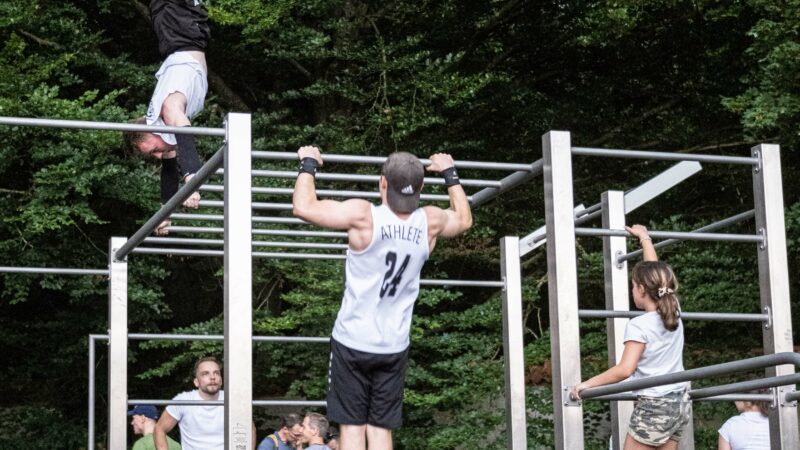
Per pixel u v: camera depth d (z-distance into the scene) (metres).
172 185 8.26
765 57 15.49
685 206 20.16
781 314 6.94
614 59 21.33
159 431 10.66
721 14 17.78
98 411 19.77
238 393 5.63
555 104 20.77
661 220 19.67
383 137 18.67
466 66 20.94
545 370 17.66
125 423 10.35
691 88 20.83
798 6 15.09
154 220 8.04
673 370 7.09
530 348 17.66
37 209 15.98
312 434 11.12
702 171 19.27
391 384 6.22
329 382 6.28
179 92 7.48
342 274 16.83
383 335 6.14
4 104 15.48
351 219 6.02
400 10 19.42
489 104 20.12
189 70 7.58
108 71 18.16
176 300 20.50
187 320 20.59
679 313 7.00
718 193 20.05
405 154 6.13
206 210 17.02
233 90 21.50
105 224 18.20
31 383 20.77
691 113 20.58
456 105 18.48
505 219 19.06
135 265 17.84
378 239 6.04
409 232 6.11
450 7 19.58
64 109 15.85
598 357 17.44
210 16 16.75
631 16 19.22
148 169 17.50
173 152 8.06
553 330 6.43
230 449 5.58
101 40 18.58
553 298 6.43
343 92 18.28
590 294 19.69
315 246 9.57
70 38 17.80
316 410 19.59
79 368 19.66
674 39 20.50
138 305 18.34
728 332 18.25
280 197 17.61
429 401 16.81
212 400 10.52
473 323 17.56
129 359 17.72
